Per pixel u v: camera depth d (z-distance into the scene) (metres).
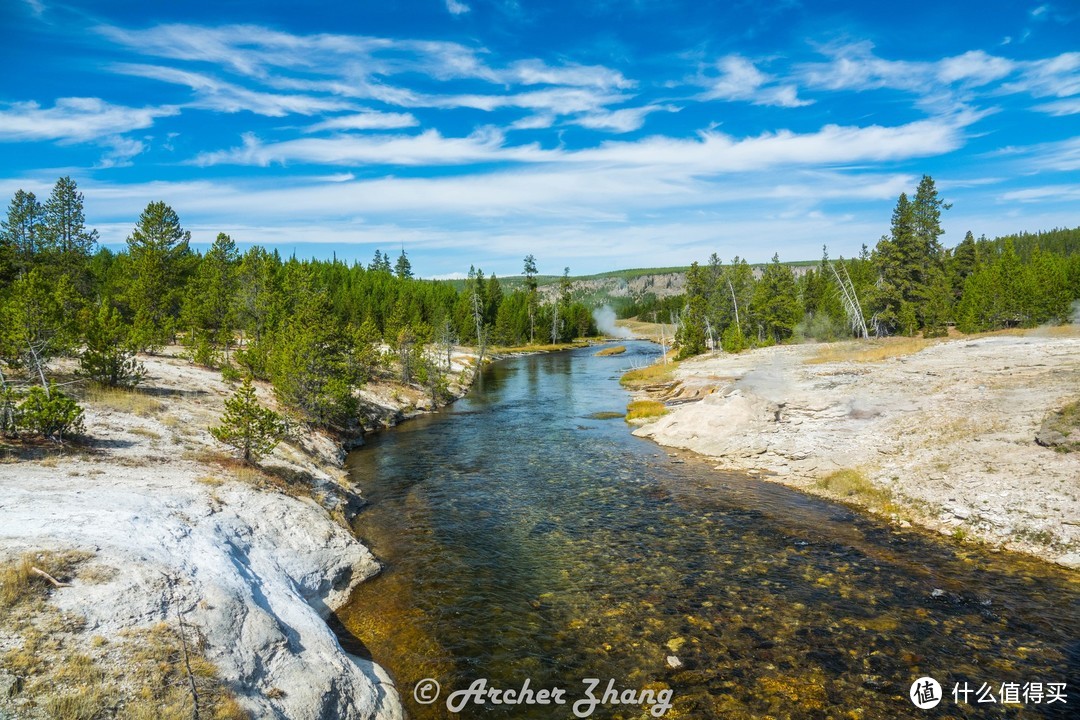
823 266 109.25
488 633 12.38
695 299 92.50
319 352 33.34
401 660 11.43
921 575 14.66
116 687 7.18
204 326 53.12
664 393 47.97
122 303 59.38
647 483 23.92
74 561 9.55
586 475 25.31
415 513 20.34
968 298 73.69
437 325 102.94
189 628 8.82
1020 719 9.30
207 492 15.24
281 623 10.51
